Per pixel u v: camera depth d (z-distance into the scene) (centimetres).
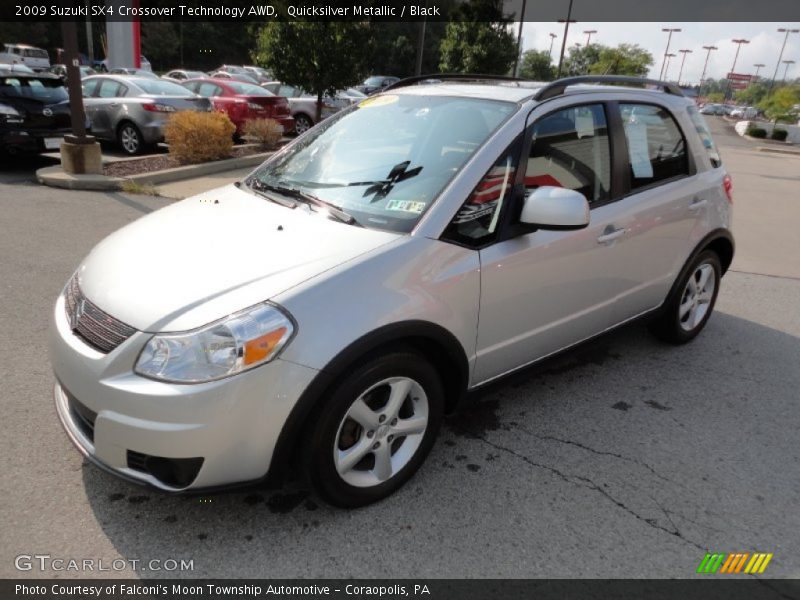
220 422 221
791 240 823
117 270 261
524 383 391
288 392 227
